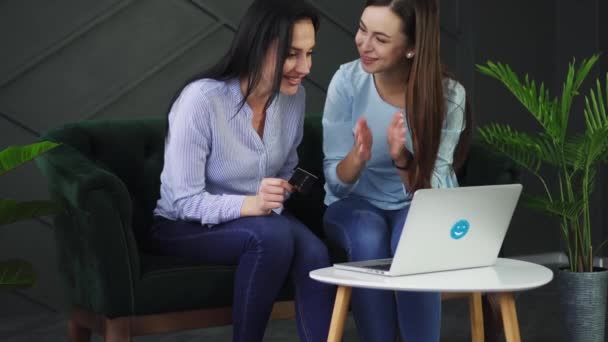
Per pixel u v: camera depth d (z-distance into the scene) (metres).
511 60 4.61
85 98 3.62
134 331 2.32
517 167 2.80
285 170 2.63
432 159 2.36
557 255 4.83
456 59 4.47
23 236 3.59
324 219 2.49
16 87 3.51
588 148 2.98
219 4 3.83
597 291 3.03
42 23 3.54
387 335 2.28
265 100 2.47
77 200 2.26
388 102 2.50
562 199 3.13
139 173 2.77
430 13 2.32
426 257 1.92
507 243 4.64
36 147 2.31
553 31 4.77
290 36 2.31
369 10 2.34
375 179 2.54
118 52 3.67
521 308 3.79
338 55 4.09
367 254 2.30
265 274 2.24
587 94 4.70
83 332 2.63
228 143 2.41
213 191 2.47
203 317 2.40
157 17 3.73
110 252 2.27
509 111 4.59
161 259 2.44
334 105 2.54
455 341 3.19
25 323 3.48
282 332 3.33
